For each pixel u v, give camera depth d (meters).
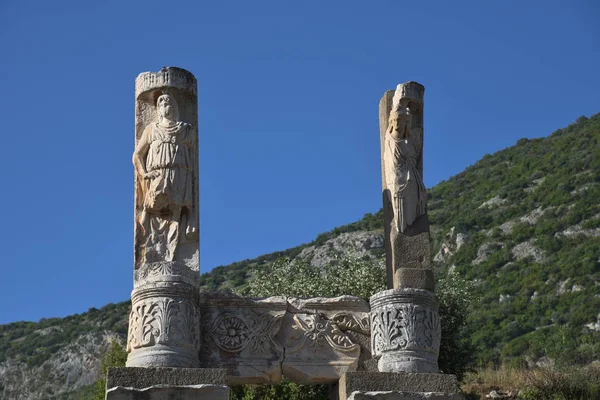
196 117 10.43
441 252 45.75
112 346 21.53
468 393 19.52
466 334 22.62
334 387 10.09
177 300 9.48
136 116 10.38
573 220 43.00
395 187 10.42
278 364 9.89
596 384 19.05
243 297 10.10
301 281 20.88
